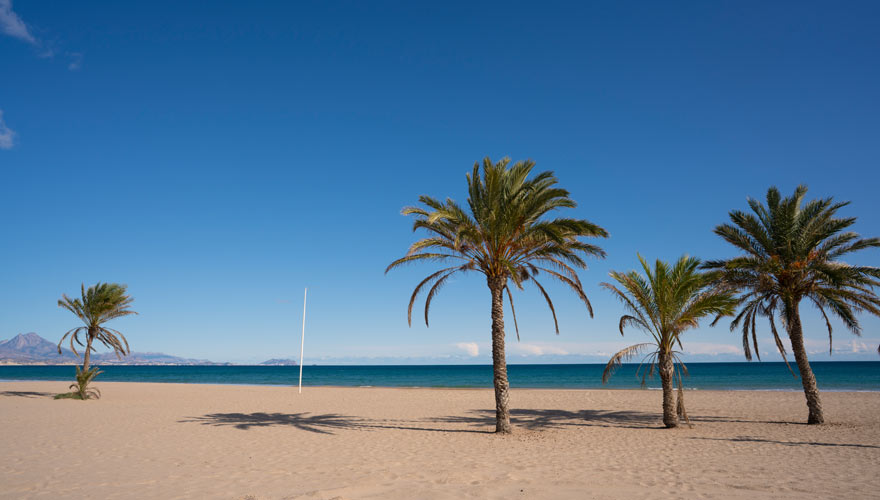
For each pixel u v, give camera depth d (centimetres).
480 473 936
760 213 1753
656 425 1778
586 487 814
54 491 789
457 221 1519
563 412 2252
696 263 1639
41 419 1798
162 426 1655
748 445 1291
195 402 2695
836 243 1659
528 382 6725
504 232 1518
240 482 856
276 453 1166
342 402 2773
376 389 4144
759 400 2686
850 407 2283
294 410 2298
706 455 1142
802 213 1689
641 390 3638
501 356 1562
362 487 817
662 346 1725
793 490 784
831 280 1542
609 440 1402
